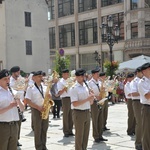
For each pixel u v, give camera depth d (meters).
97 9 44.22
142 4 36.00
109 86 9.04
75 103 7.22
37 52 32.22
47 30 33.16
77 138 7.34
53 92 14.37
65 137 10.20
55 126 12.39
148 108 7.17
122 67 23.75
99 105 9.16
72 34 49.00
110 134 10.38
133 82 8.59
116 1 41.66
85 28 46.81
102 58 43.78
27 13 31.47
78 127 7.32
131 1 37.16
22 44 30.94
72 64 48.97
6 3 29.78
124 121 12.99
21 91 6.01
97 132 9.23
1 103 5.84
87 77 12.14
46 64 32.97
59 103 14.69
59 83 10.34
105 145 8.84
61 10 50.56
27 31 31.38
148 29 36.34
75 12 47.81
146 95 7.06
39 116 8.00
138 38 36.19
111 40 23.78
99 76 9.82
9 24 29.98
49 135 10.55
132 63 23.80
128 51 37.34
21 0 30.95
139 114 8.34
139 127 8.30
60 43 51.03
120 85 22.11
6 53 29.61
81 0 47.12
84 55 47.25
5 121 5.88
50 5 52.25
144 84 7.12
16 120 6.05
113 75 22.09
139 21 36.12
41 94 7.93
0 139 5.90
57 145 9.05
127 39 37.34
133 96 8.44
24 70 31.02
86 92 7.33
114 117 14.18
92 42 45.84
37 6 32.31
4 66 29.48
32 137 10.39
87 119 7.38
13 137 6.01
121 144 8.95
